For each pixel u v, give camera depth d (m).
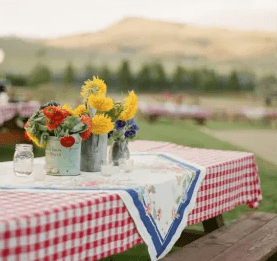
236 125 18.38
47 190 2.12
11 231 1.62
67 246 1.85
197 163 2.97
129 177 2.49
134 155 3.27
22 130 7.90
